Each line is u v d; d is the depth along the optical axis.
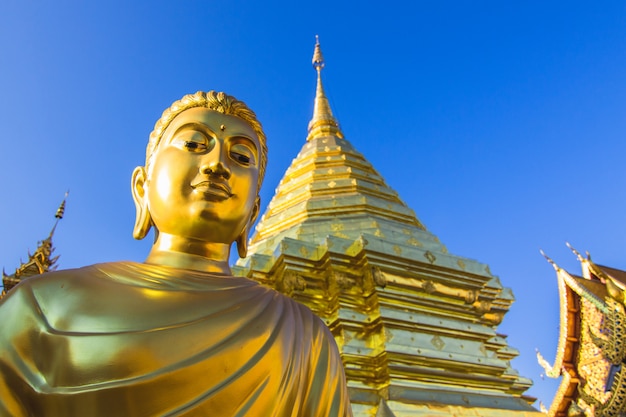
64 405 3.01
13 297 3.52
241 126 4.49
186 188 4.12
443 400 11.79
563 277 16.56
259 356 3.46
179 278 3.73
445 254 14.74
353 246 13.89
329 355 4.18
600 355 15.55
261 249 15.93
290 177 20.38
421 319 13.20
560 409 16.53
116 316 3.26
